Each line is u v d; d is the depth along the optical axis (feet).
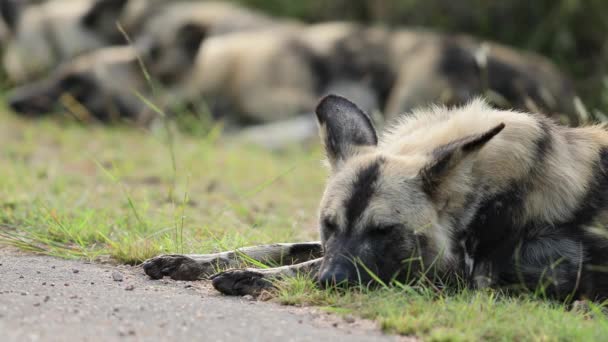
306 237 37.14
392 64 70.44
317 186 52.85
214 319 23.72
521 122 29.17
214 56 76.95
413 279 27.66
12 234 34.45
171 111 76.02
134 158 57.36
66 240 34.12
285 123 71.77
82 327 22.24
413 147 29.19
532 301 27.14
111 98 77.82
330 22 88.99
